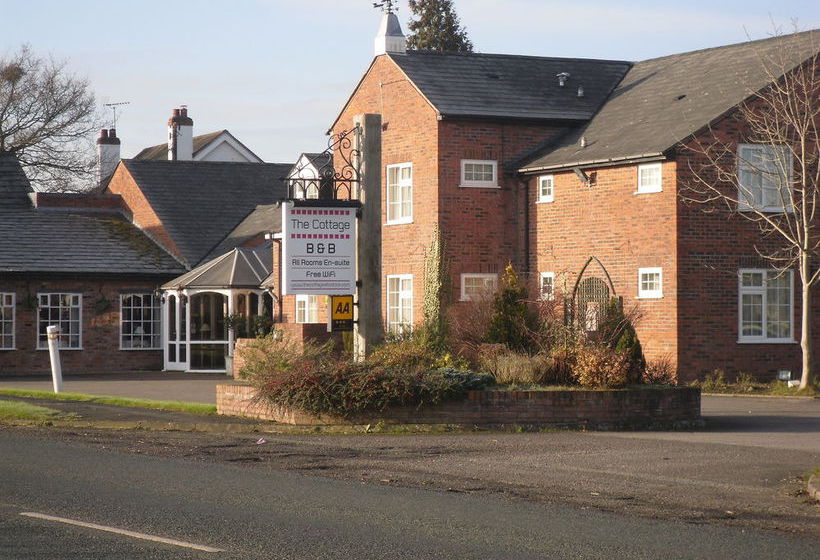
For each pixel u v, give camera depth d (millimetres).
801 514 11430
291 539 9625
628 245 31031
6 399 25891
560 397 19891
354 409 19547
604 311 25938
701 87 33125
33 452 15602
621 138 32281
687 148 29719
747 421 21562
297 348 22609
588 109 36000
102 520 10398
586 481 13531
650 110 33500
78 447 16312
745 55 33812
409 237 35062
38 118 61000
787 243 30781
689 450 16641
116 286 42281
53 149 61281
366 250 22031
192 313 39688
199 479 13078
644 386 21031
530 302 24828
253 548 9242
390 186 35906
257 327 38312
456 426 19422
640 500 12148
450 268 33625
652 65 37750
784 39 33531
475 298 28297
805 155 29016
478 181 34375
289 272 21406
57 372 27578
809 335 28625
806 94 28984
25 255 41625
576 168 32250
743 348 30312
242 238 44000
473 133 34312
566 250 33000
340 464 14820
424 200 34406
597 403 20000
